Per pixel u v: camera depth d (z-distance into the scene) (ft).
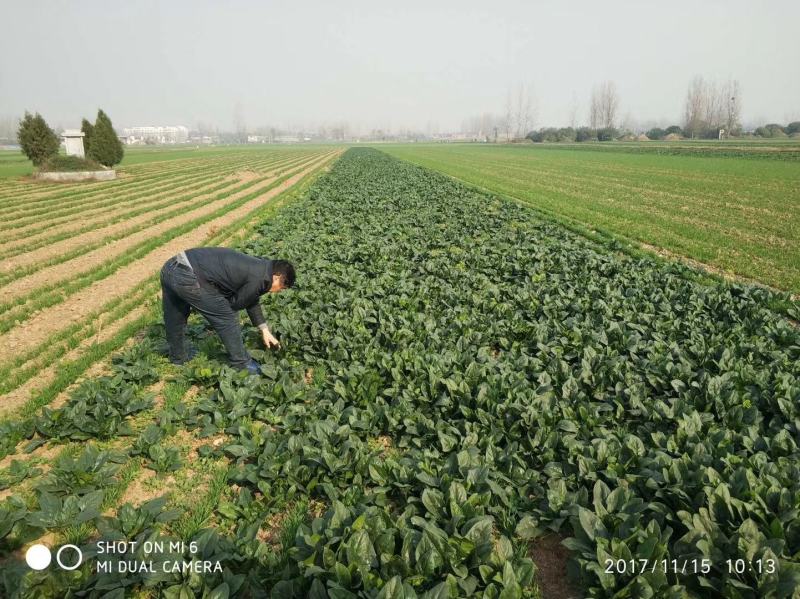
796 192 90.22
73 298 35.27
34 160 128.26
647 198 83.51
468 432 17.34
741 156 190.80
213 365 22.70
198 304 20.72
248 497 14.78
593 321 27.35
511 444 16.56
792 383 20.20
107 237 54.29
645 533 12.24
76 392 20.01
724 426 18.01
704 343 24.34
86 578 11.58
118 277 40.47
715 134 386.93
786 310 30.94
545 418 17.87
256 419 19.36
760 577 11.04
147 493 15.53
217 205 79.30
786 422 18.15
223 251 20.70
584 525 12.72
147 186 109.40
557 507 13.99
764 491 13.51
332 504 13.94
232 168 169.37
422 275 37.11
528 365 22.27
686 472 14.61
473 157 219.00
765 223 61.46
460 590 11.44
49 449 17.67
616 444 16.42
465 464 15.25
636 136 424.46
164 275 20.75
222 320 21.24
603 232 55.11
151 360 24.00
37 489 14.70
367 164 166.30
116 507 14.83
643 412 18.49
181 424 19.02
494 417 18.29
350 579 11.00
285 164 186.80
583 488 14.37
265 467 15.65
